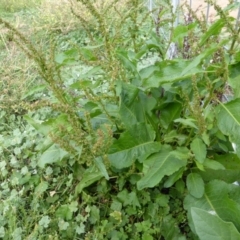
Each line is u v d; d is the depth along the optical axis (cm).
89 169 219
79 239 204
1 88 357
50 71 191
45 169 249
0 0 657
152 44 233
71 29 483
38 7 593
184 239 190
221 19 182
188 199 192
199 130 177
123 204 210
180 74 181
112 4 222
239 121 170
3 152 271
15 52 417
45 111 311
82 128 220
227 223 156
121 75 210
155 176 186
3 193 237
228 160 210
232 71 188
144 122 204
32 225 214
